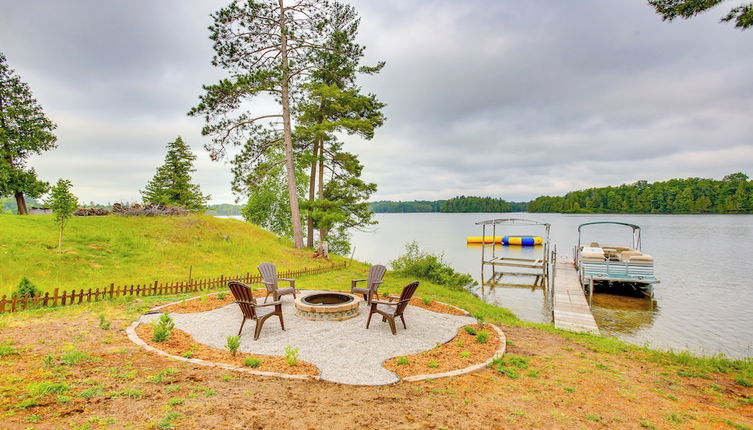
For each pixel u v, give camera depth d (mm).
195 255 18172
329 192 29344
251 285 14133
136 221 20656
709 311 17219
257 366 5898
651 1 8742
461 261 37719
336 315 9047
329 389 5164
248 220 36812
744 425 4727
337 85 26750
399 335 8023
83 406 4105
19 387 4453
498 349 7527
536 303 19062
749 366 7594
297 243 24750
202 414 4117
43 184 23703
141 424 3803
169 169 41531
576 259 28641
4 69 22453
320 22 22594
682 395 5828
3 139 21828
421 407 4691
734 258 35344
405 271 20359
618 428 4434
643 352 8500
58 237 16078
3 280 11516
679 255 37531
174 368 5551
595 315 16484
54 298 9477
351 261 24844
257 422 4023
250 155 24047
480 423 4332
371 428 4047
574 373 6488
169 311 9258
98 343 6547
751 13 7629
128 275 14141
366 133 26391
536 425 4371
